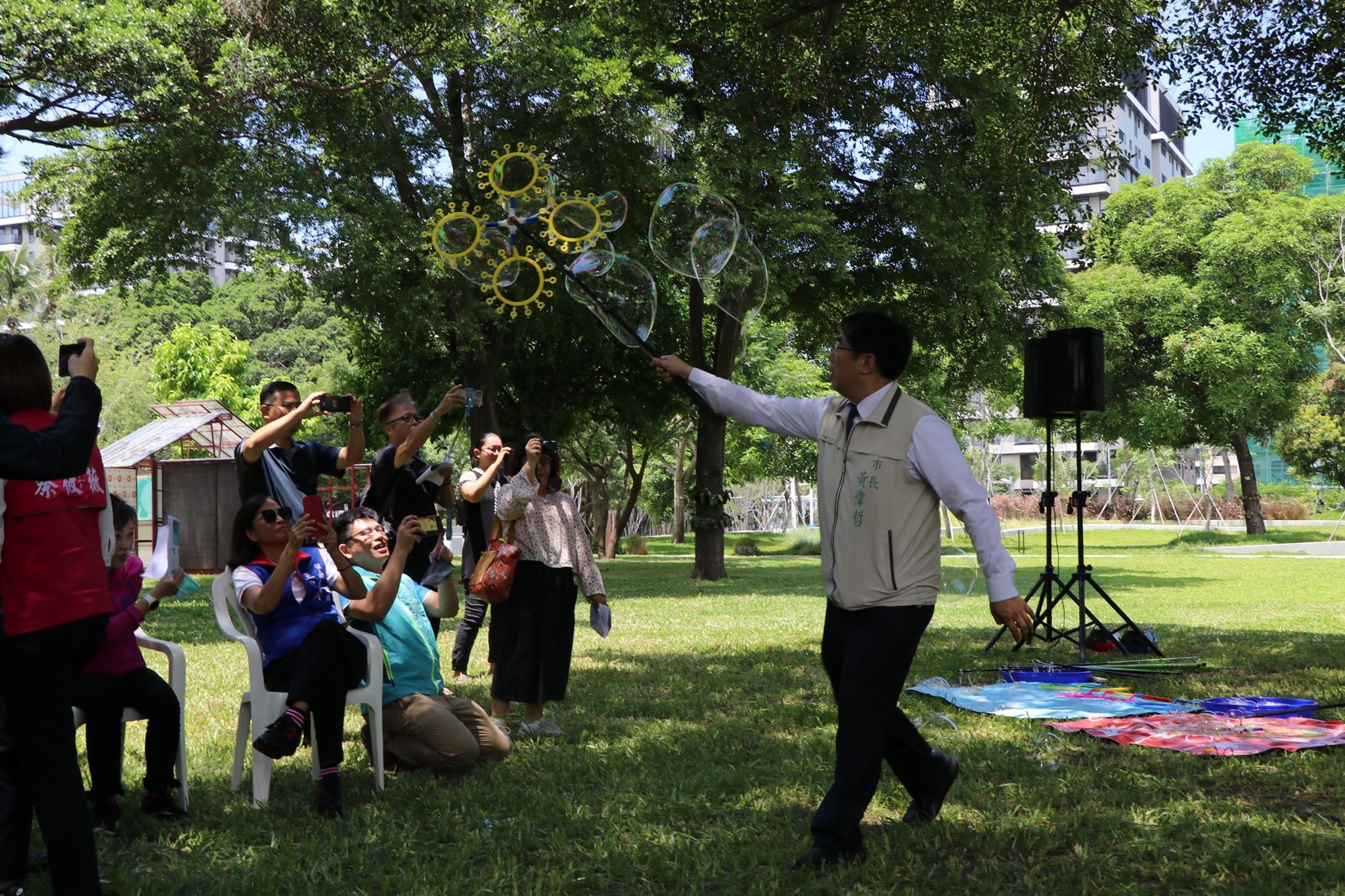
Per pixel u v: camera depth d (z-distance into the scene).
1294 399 35.31
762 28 10.76
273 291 16.45
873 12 10.74
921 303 18.09
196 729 5.86
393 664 4.80
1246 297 33.28
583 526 5.85
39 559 3.09
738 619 12.00
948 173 15.38
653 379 20.88
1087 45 10.89
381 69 13.34
